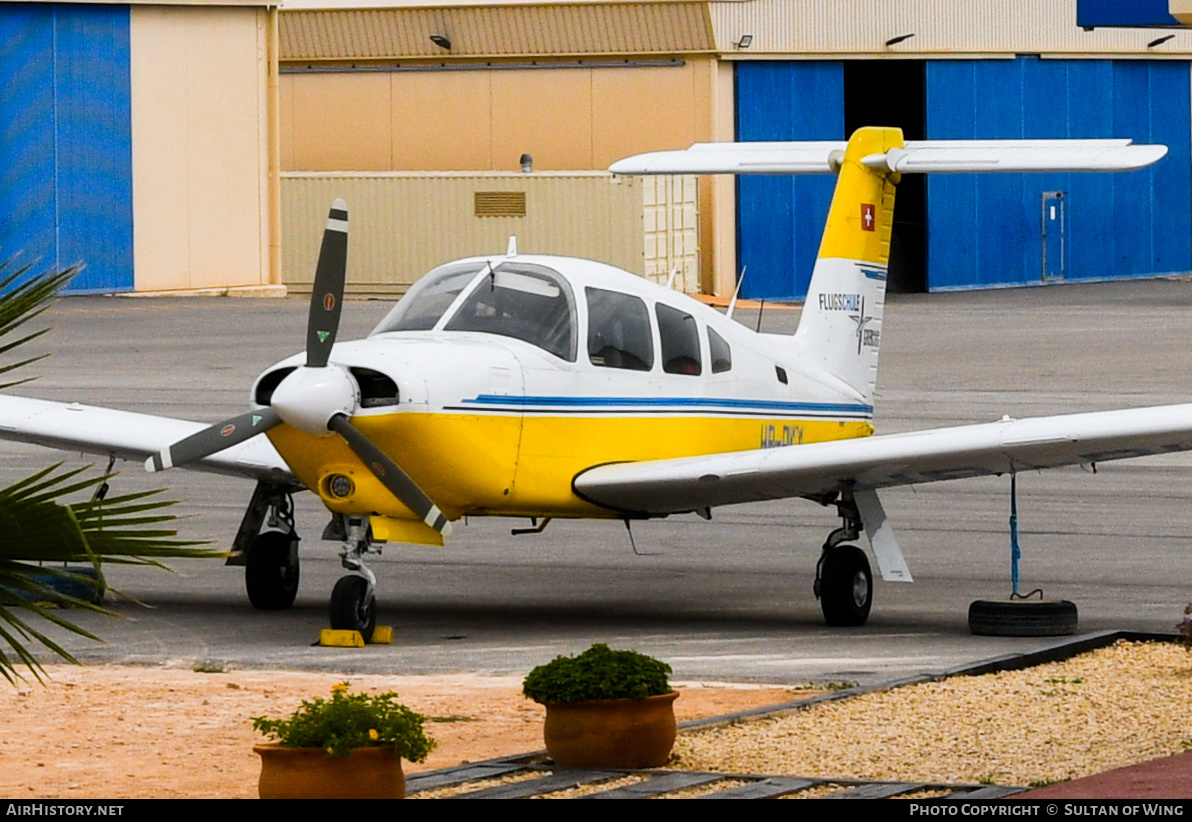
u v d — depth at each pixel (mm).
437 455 31094
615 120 129250
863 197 41000
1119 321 108000
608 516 34812
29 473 55844
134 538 15039
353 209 125125
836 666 29406
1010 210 142500
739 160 42094
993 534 46438
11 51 107625
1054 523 48219
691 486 32969
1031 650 29266
